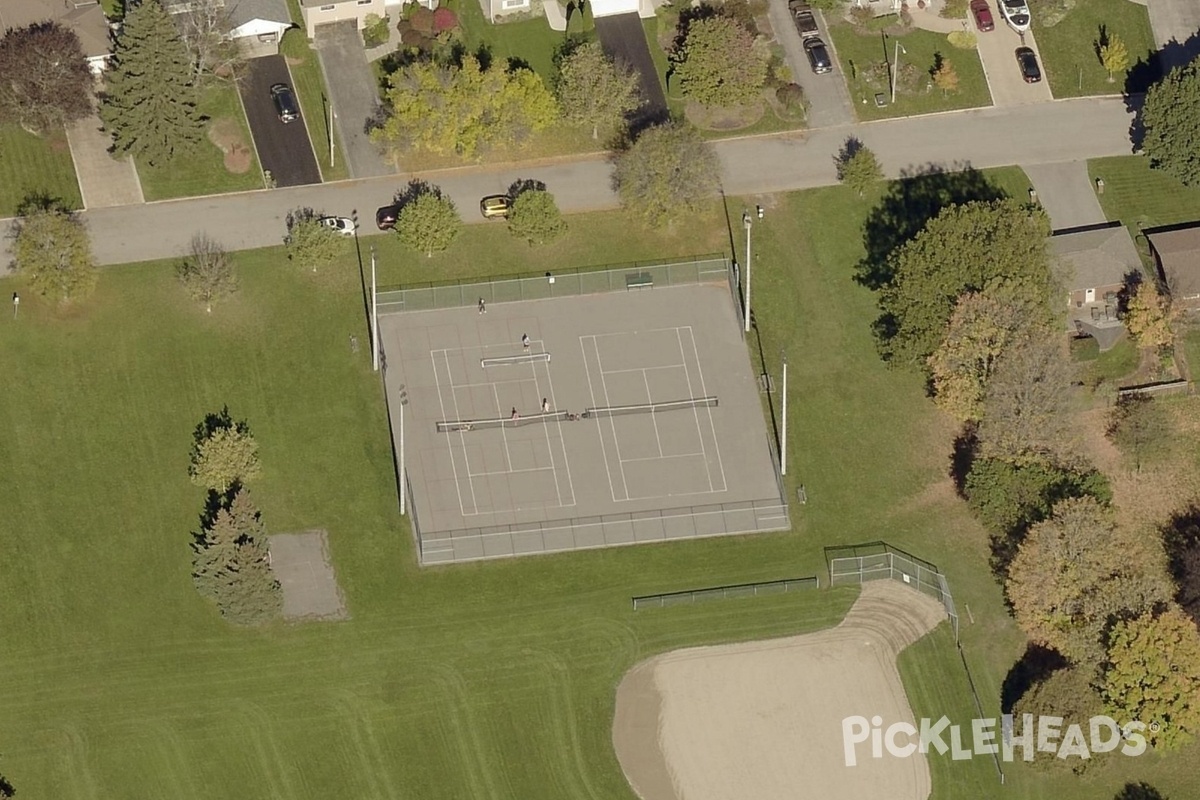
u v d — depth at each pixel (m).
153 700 198.38
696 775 196.38
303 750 196.88
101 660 199.62
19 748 196.75
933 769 196.88
